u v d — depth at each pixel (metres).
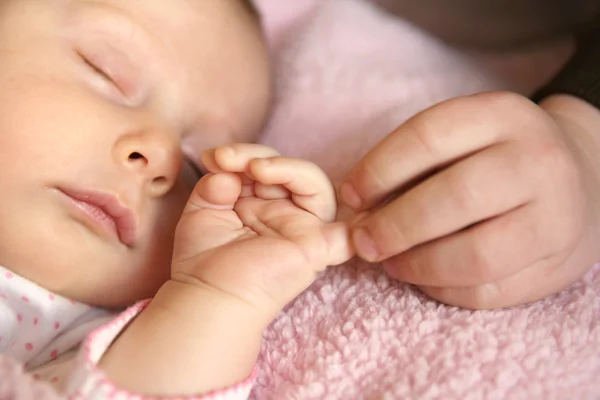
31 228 0.31
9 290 0.32
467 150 0.30
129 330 0.29
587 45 0.38
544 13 0.48
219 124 0.36
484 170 0.29
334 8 0.46
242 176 0.32
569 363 0.29
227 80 0.36
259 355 0.31
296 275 0.30
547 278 0.30
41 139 0.31
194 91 0.35
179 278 0.30
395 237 0.29
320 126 0.40
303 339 0.31
